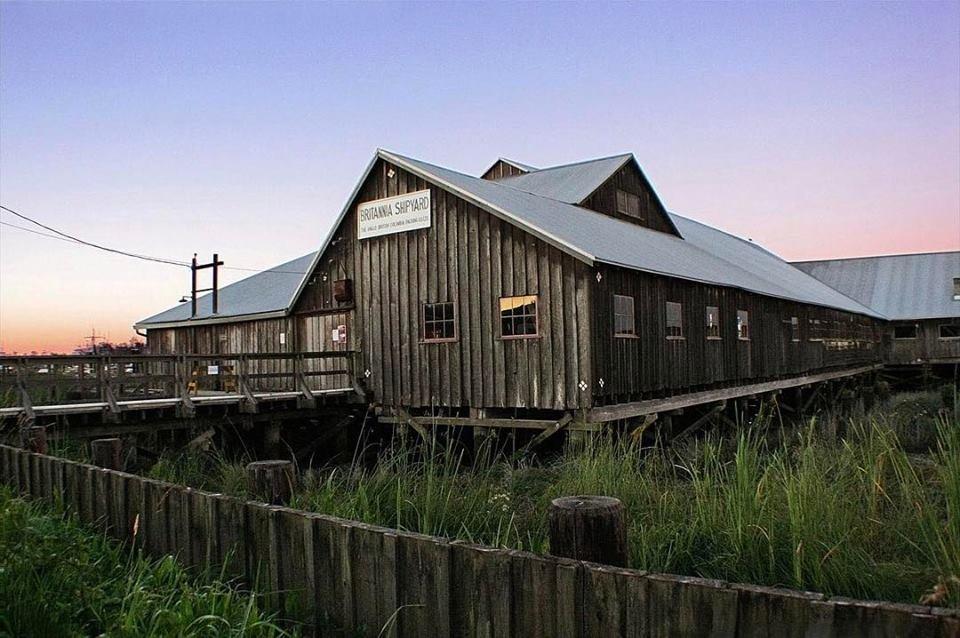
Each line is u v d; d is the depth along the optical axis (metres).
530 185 23.84
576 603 3.45
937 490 6.39
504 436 15.07
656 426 15.47
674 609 3.21
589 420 13.31
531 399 14.13
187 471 10.77
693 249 23.67
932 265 43.84
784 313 23.80
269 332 21.50
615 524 4.05
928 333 38.78
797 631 2.96
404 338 16.39
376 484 7.21
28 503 6.37
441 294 15.70
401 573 4.09
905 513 5.72
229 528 5.04
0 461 7.80
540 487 9.04
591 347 13.40
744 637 3.06
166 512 5.56
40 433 8.41
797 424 20.14
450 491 6.86
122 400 12.98
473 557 3.79
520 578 3.63
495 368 14.70
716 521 6.16
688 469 8.27
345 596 4.36
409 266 16.34
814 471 6.36
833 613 2.89
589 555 3.99
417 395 16.06
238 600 4.63
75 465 6.55
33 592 4.52
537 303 14.13
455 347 15.42
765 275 26.23
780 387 22.41
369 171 16.92
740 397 19.48
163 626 4.26
